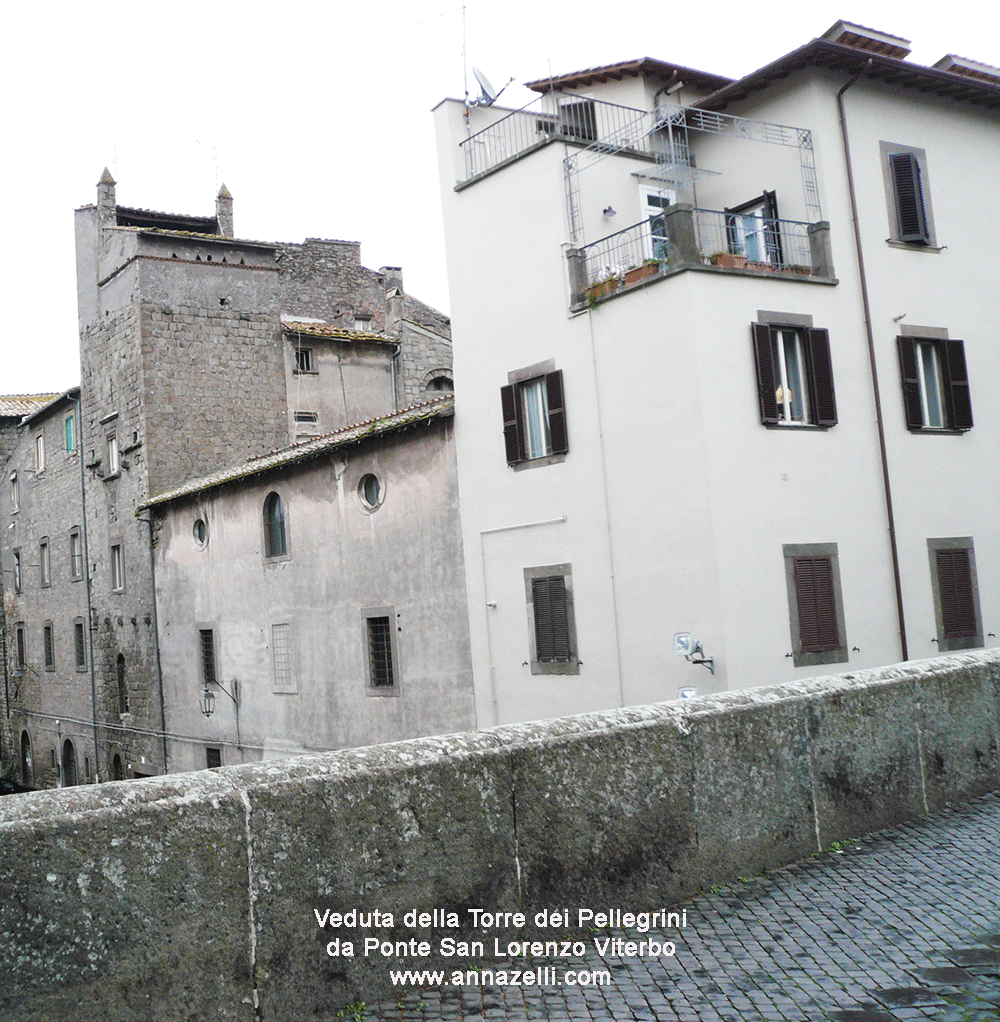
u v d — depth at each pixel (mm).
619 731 6531
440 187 21312
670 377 16828
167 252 33000
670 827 6629
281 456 26156
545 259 18969
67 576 39562
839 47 18141
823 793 7594
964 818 8133
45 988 4309
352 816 5324
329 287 39812
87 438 36656
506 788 5938
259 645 26781
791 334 17922
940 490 19375
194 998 4688
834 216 18656
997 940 5727
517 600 19406
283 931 5004
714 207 20656
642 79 20906
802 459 17484
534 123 22109
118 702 34719
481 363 20250
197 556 29594
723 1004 5113
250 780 5066
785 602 16859
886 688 8250
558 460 18703
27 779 44750
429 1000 5266
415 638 21688
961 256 20516
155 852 4684
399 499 22109
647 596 17125
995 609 19812
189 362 32844
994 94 20656
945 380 19844
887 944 5754
